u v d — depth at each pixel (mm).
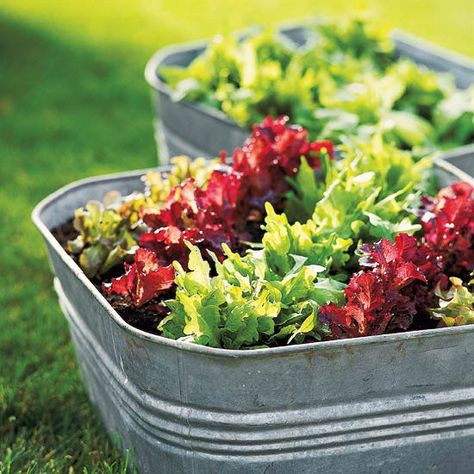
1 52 7289
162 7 8602
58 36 7695
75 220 2951
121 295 2699
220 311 2377
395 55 5000
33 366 3482
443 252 2777
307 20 5152
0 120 6031
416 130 3852
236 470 2393
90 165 5336
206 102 4141
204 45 4785
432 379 2355
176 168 3170
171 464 2482
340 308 2373
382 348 2250
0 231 4535
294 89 3977
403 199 3051
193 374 2256
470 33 7684
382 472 2467
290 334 2441
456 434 2467
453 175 3168
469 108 4074
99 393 2957
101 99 6406
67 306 2932
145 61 7160
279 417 2307
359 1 5016
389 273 2430
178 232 2691
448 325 2455
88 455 2926
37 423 3143
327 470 2420
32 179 5129
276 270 2627
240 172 3035
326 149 3186
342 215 2809
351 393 2316
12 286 4062
